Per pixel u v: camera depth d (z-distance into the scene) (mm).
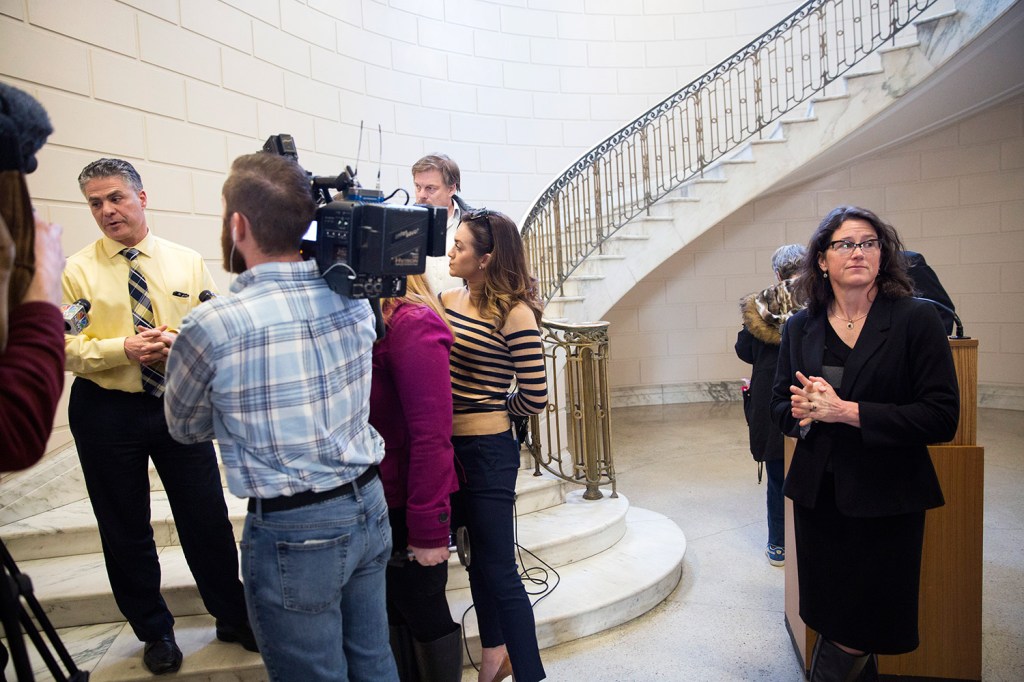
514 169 6734
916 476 1721
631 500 4250
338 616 1327
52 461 3055
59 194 3111
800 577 1922
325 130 4988
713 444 5551
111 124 3365
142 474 2066
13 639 1037
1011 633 2432
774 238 7266
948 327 2613
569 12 7008
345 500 1312
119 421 1981
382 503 1420
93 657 2230
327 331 1304
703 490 4379
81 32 3219
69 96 3160
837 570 1808
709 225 5551
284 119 4590
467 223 2004
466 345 1991
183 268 2229
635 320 7477
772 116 7422
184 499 2072
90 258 2145
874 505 1710
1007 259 6211
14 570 1197
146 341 1958
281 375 1234
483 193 6539
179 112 3758
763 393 3098
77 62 3199
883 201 6801
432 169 2551
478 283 2057
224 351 1206
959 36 4762
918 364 1714
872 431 1656
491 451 1944
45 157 3057
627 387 7520
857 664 1808
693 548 3449
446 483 1636
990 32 4602
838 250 1793
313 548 1261
